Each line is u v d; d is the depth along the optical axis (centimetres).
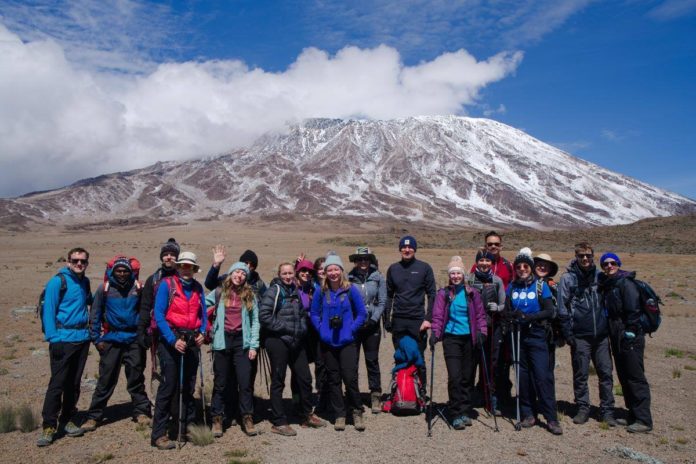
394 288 951
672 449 770
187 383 817
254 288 891
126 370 891
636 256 6138
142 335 825
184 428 814
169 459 739
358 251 945
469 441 802
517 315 868
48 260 5416
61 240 11138
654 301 840
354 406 857
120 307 861
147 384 1133
